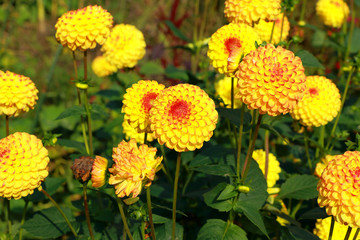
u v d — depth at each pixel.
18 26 1.61
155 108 0.51
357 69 0.69
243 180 0.58
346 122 0.78
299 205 0.70
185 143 0.50
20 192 0.54
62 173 0.95
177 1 1.31
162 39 1.46
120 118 0.82
